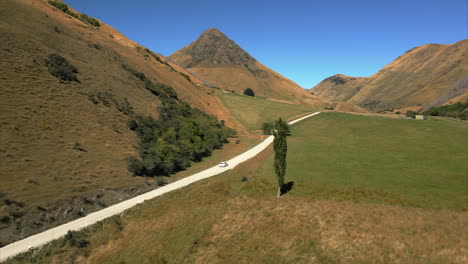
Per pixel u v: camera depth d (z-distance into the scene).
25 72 42.19
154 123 52.09
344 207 23.06
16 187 25.05
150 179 36.12
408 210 21.56
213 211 26.14
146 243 21.94
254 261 17.72
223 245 20.19
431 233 17.22
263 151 53.62
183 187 33.75
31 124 34.34
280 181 28.42
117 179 32.84
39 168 28.89
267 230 21.16
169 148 43.16
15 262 18.89
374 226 19.03
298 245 18.50
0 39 45.34
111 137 41.44
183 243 21.27
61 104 41.19
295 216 22.61
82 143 36.66
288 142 58.31
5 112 33.44
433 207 22.62
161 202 29.28
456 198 23.97
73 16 96.38
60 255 20.31
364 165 37.16
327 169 36.41
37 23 61.78
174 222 24.70
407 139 53.75
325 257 16.77
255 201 26.98
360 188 28.28
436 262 14.50
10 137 30.73
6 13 57.62
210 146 56.31
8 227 21.30
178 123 57.75
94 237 22.88
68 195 26.78
